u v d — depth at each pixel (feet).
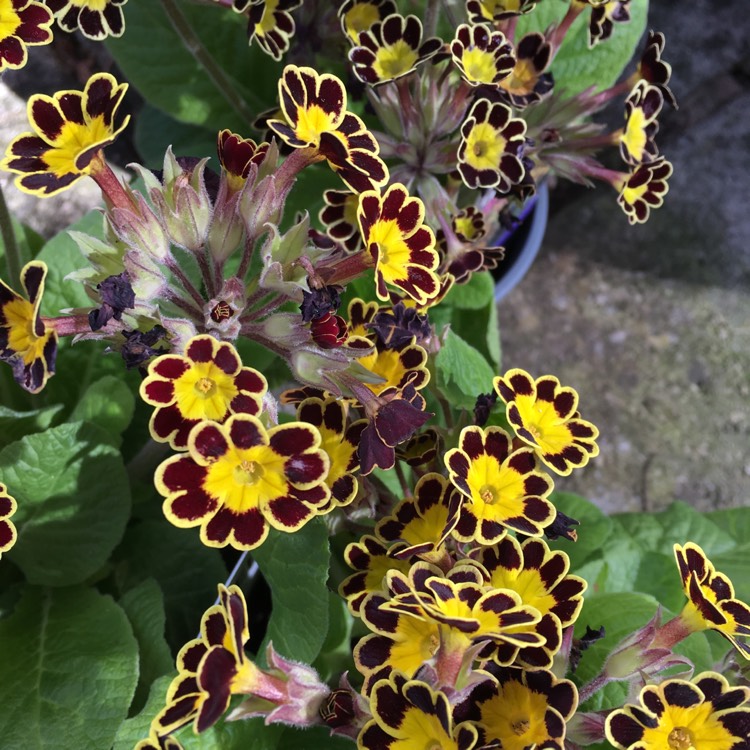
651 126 0.84
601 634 0.62
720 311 1.39
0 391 0.88
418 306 0.63
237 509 0.50
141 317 0.56
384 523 0.59
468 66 0.76
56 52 1.29
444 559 0.55
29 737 0.68
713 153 1.48
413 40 0.78
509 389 0.59
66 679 0.71
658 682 0.55
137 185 0.89
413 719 0.48
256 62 1.03
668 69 0.82
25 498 0.73
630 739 0.48
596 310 1.38
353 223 0.79
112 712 0.69
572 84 1.07
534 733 0.49
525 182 0.82
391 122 0.82
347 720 0.52
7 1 0.58
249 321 0.59
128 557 0.86
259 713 0.51
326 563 0.63
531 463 0.58
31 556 0.77
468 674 0.47
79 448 0.72
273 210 0.58
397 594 0.49
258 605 0.84
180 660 0.50
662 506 1.26
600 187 1.45
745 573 0.88
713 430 1.31
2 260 0.87
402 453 0.63
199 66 1.02
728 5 1.57
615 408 1.31
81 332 0.56
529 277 1.39
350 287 0.86
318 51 0.91
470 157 0.75
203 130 1.13
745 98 1.52
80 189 1.25
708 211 1.45
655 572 0.86
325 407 0.60
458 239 0.84
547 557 0.55
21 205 1.23
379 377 0.56
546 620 0.52
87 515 0.75
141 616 0.76
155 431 0.50
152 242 0.56
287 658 0.62
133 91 1.30
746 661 0.59
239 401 0.50
